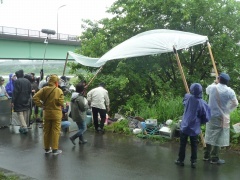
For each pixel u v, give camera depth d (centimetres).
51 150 754
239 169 618
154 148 776
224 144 637
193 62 1390
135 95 1211
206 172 603
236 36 1357
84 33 1593
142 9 1377
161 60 1355
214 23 1325
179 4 1276
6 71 2475
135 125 956
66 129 983
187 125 612
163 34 877
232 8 1322
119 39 1404
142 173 603
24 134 960
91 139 881
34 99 725
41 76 1334
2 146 814
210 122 641
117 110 1313
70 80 1509
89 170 624
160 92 1275
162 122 934
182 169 622
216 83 700
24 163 670
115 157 708
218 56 1338
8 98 1116
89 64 1209
